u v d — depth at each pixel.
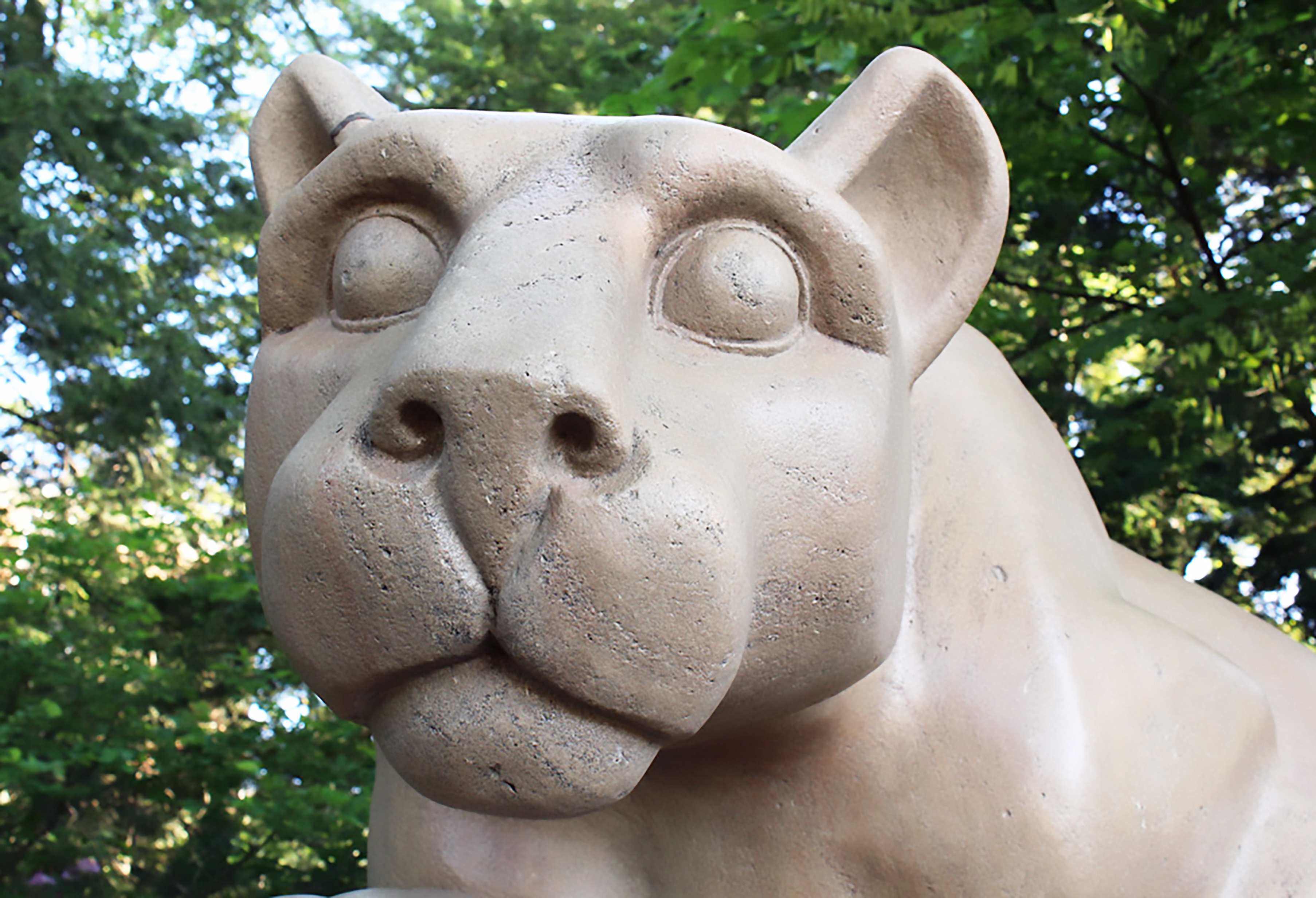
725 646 1.07
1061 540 1.62
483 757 1.07
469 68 7.21
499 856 1.59
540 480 1.02
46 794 3.89
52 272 6.58
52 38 7.66
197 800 3.88
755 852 1.51
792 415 1.19
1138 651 1.53
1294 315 3.28
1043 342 3.80
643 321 1.17
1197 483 3.78
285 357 1.32
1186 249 3.80
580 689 1.04
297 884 3.92
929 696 1.47
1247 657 1.85
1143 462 3.66
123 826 4.24
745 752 1.46
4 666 3.88
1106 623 1.55
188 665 4.81
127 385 6.68
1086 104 3.55
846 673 1.28
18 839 4.03
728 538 1.06
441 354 1.02
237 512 7.23
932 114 1.37
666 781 1.53
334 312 1.31
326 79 1.47
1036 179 3.73
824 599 1.21
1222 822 1.51
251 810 3.78
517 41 7.16
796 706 1.30
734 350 1.21
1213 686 1.56
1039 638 1.50
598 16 7.24
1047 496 1.66
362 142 1.26
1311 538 3.61
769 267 1.22
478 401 1.01
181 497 6.50
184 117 7.18
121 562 4.39
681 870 1.55
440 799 1.12
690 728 1.09
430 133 1.24
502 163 1.24
